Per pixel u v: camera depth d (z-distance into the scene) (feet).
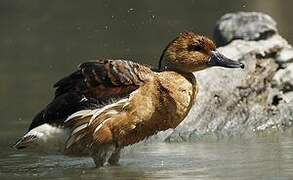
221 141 47.24
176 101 40.96
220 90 51.83
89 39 93.04
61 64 80.43
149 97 40.50
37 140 40.32
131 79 40.52
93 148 40.65
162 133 47.98
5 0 118.11
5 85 71.46
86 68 40.88
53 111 40.34
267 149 43.70
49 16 109.29
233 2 111.24
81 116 40.11
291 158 40.68
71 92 40.65
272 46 54.34
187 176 37.65
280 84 53.31
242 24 57.62
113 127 40.22
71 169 40.68
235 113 51.34
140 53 80.84
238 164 39.86
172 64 42.11
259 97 52.49
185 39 42.19
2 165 42.11
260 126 50.80
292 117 51.72
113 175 38.86
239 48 54.13
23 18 109.29
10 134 52.16
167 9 109.09
